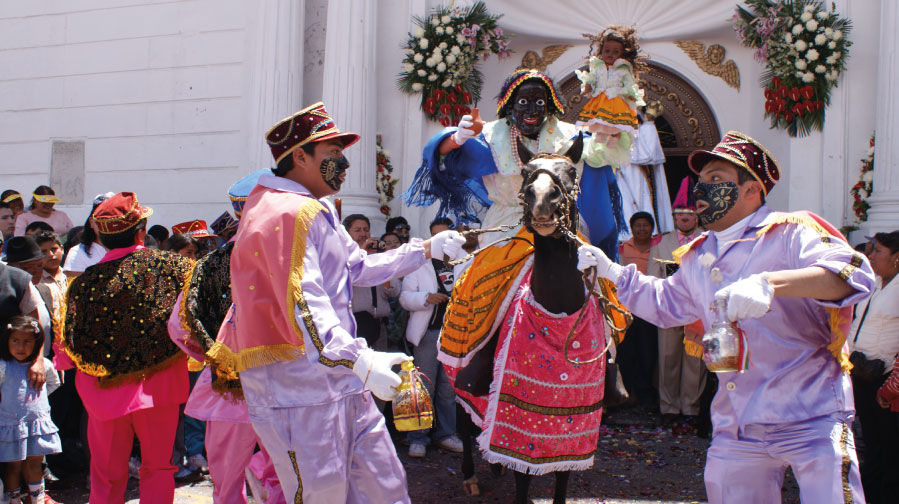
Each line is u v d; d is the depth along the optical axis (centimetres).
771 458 286
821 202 828
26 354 456
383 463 323
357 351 278
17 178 1090
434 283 627
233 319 335
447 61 864
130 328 398
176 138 1012
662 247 715
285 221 296
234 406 375
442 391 630
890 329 459
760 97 916
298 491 300
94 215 420
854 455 271
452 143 484
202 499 511
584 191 488
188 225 720
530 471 390
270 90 920
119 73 1045
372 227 850
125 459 407
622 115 473
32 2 1095
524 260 418
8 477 464
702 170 310
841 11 831
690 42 962
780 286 252
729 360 251
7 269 473
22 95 1094
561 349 388
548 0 970
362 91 866
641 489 527
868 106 823
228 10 993
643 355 722
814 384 280
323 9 966
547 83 470
